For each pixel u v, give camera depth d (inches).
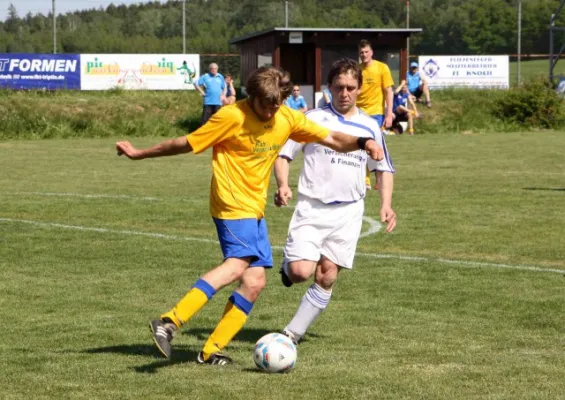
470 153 1197.7
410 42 3225.9
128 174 944.9
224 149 278.1
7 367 283.7
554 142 1391.5
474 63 1891.0
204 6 3203.7
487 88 1891.0
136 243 531.2
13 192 777.6
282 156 315.6
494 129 1676.9
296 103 1441.9
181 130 1625.2
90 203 704.4
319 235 305.1
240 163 276.8
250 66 1910.7
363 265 466.0
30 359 293.6
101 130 1571.1
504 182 853.8
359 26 3211.1
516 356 299.4
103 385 263.4
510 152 1212.5
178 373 276.1
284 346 276.2
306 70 1806.1
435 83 1879.9
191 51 2741.1
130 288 414.3
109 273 448.1
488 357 297.7
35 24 2822.3
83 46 2719.0
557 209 668.1
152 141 1437.0
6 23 2797.7
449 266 463.5
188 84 1803.6
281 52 1802.4
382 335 329.7
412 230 573.0
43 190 794.8
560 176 908.0
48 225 595.5
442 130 1646.2
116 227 589.9
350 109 316.8
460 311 369.7
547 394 255.6
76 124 1576.0
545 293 402.6
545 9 3132.4
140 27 3142.2
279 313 366.6
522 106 1726.1
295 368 282.0
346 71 311.9
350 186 306.3
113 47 2711.6
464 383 266.4
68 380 269.0
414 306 378.6
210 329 340.8
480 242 531.8
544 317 358.9
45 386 262.7
